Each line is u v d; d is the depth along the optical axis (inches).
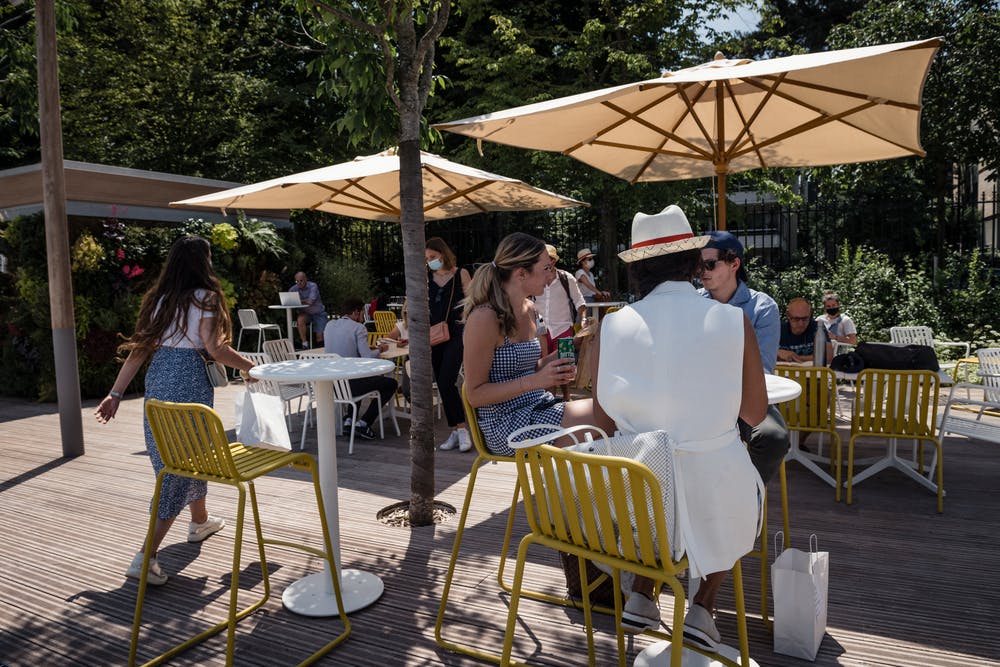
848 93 154.4
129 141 669.3
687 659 96.6
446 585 109.6
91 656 108.0
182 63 633.0
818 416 173.8
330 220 608.4
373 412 246.1
